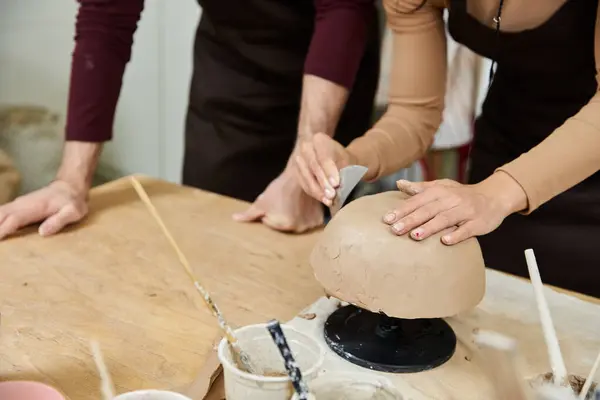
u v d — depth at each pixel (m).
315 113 1.34
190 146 1.84
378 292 0.85
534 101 1.31
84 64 1.38
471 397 0.85
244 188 1.81
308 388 0.71
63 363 0.89
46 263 1.17
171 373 0.88
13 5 2.34
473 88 2.00
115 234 1.28
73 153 1.40
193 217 1.37
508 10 1.17
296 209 1.32
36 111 2.43
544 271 1.36
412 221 0.87
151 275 1.14
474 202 0.91
